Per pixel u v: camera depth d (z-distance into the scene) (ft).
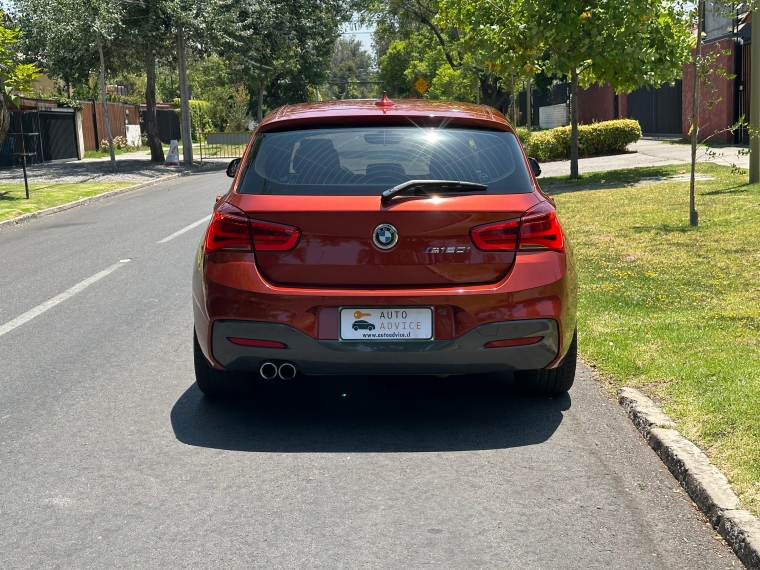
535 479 13.30
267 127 16.03
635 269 28.27
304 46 139.13
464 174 15.05
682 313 22.29
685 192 47.21
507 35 60.29
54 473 13.76
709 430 14.17
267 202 14.79
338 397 17.61
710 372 17.10
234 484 13.26
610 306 23.66
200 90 255.91
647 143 96.78
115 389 18.25
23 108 114.73
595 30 57.00
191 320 24.64
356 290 14.52
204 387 16.98
